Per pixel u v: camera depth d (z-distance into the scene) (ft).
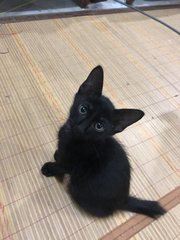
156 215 0.84
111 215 0.83
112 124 0.69
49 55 1.29
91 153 0.73
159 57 1.49
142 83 1.31
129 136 1.06
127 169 0.76
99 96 0.70
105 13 1.67
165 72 1.40
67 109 1.08
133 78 1.32
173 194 0.92
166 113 1.20
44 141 0.96
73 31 1.47
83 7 1.64
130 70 1.36
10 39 1.30
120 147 0.78
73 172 0.79
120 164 0.74
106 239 0.78
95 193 0.76
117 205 0.80
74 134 0.71
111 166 0.73
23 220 0.77
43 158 0.92
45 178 0.87
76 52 1.35
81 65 1.29
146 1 1.92
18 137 0.95
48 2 1.61
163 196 0.91
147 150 1.03
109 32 1.55
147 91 1.27
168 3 1.98
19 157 0.90
